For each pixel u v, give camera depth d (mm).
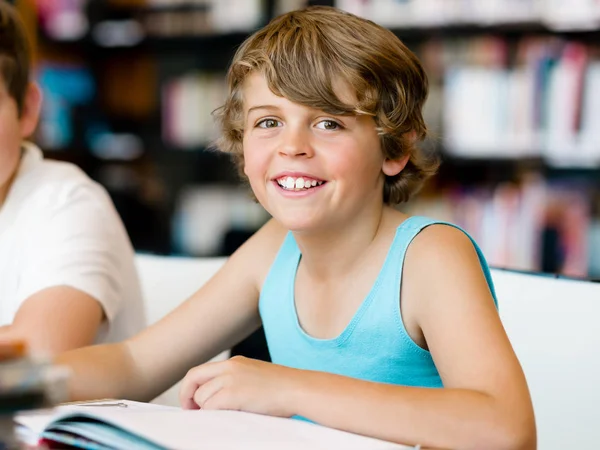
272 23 1040
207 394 821
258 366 834
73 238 1282
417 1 2895
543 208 2885
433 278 927
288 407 794
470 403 770
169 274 1414
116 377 1031
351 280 1015
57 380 544
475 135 2877
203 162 3453
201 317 1117
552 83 2795
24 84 1327
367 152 969
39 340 1165
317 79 935
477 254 979
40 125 3367
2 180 1305
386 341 982
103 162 3557
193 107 3410
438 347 888
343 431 757
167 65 3555
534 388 1104
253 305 1154
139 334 1099
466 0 2855
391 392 783
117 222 1391
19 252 1315
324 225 965
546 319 1108
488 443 757
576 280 1104
